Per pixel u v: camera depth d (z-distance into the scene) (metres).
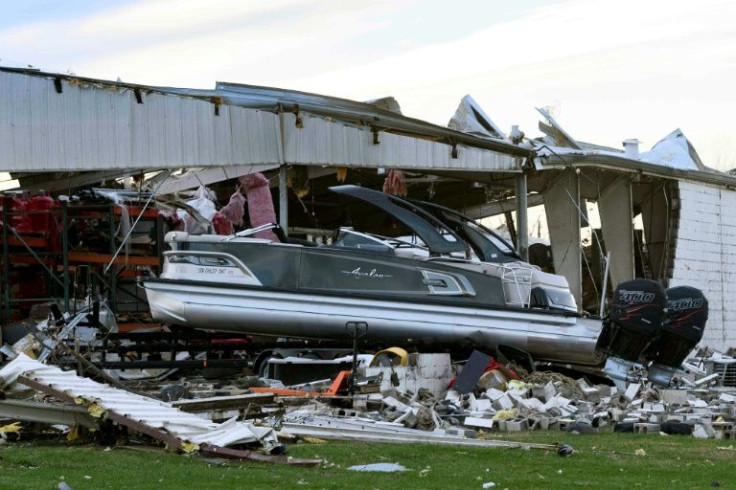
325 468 10.51
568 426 14.95
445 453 11.85
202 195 31.28
